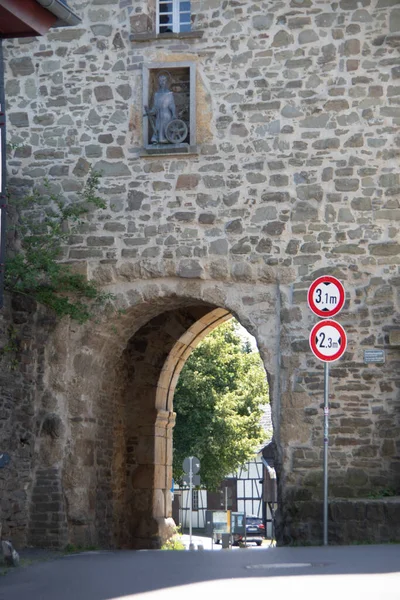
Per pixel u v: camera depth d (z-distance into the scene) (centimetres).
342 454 1384
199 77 1486
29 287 1455
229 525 4081
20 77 1536
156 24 1527
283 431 1402
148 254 1475
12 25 1031
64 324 1493
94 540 1514
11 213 1472
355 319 1411
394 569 841
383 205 1427
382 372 1394
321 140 1449
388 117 1440
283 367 1418
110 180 1497
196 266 1460
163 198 1481
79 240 1494
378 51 1450
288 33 1472
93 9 1526
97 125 1510
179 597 712
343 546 1124
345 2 1464
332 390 1402
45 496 1454
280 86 1466
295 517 1362
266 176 1457
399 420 1380
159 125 1488
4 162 1023
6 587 813
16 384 1430
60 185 1509
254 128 1468
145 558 1023
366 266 1420
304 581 777
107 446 1686
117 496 1789
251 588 746
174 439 3219
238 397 3381
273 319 1443
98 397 1575
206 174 1473
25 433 1449
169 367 1931
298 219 1443
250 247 1451
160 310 1548
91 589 778
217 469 3250
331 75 1456
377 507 1241
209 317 1914
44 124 1523
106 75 1514
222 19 1489
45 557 1150
